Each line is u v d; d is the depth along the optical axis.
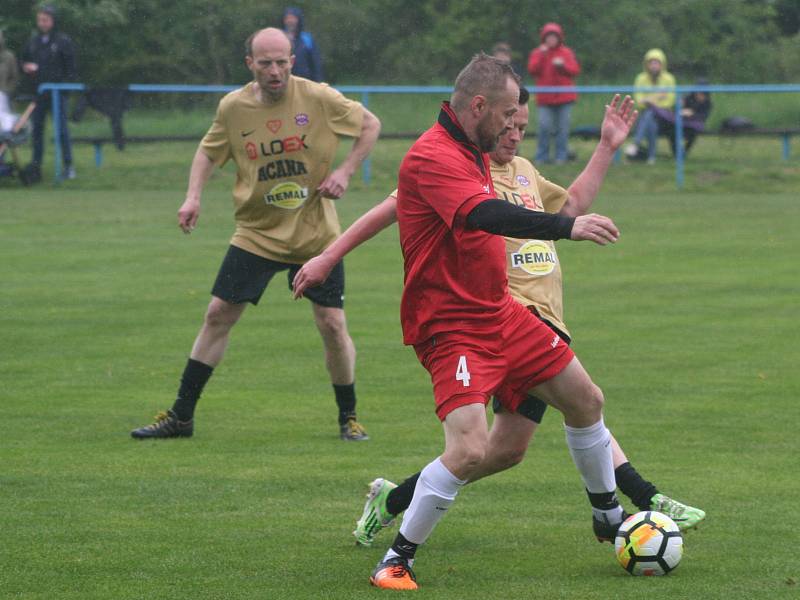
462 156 12.27
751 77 92.06
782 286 34.06
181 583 12.57
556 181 54.34
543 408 13.91
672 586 12.54
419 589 12.45
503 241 12.78
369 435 19.41
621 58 90.19
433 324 12.58
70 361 24.88
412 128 66.56
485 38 89.44
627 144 62.09
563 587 12.52
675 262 38.28
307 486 16.48
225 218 47.50
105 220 46.41
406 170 12.42
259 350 26.22
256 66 19.05
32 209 48.88
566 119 55.94
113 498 15.82
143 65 85.69
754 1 96.38
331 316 18.92
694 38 92.31
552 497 16.08
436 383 12.59
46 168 58.50
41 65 55.09
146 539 14.09
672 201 52.66
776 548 13.87
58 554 13.50
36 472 17.06
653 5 92.31
